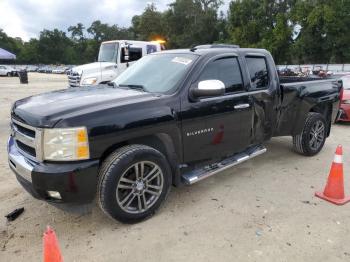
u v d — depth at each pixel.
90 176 3.18
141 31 70.06
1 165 5.41
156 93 3.86
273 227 3.53
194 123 3.92
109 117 3.27
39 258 3.06
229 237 3.35
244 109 4.48
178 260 3.00
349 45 36.22
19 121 3.42
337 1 35.00
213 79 4.19
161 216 3.75
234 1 44.88
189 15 63.88
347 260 3.01
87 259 3.03
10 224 3.62
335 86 6.18
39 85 26.69
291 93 5.30
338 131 8.31
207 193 4.36
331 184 4.16
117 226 3.55
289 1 42.22
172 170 3.89
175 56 4.40
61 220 3.69
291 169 5.27
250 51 4.81
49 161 3.12
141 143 3.70
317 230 3.48
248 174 5.05
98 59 14.36
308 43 37.19
